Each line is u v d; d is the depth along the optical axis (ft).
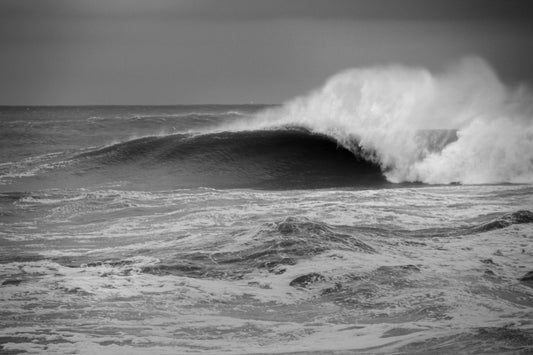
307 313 161.17
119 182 413.18
